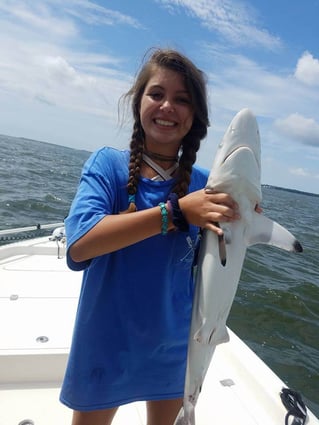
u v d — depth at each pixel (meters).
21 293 3.86
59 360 2.86
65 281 4.27
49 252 5.20
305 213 41.38
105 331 1.80
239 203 1.73
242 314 7.27
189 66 1.78
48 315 3.45
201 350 1.82
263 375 2.84
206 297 1.76
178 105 1.77
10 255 4.99
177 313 1.92
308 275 10.90
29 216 12.30
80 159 71.88
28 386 2.80
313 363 5.78
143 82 1.83
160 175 1.84
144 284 1.79
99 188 1.67
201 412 2.60
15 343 2.93
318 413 4.64
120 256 1.76
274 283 9.38
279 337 6.55
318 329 7.05
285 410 2.49
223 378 2.94
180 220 1.59
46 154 60.38
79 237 1.54
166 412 2.02
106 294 1.79
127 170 1.81
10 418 2.52
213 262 1.76
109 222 1.54
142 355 1.86
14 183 18.69
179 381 1.99
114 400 1.88
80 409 1.85
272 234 1.82
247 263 11.08
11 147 57.09
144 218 1.55
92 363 1.82
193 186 1.99
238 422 2.52
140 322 1.81
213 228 1.60
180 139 1.85
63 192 18.83
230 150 1.71
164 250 1.80
